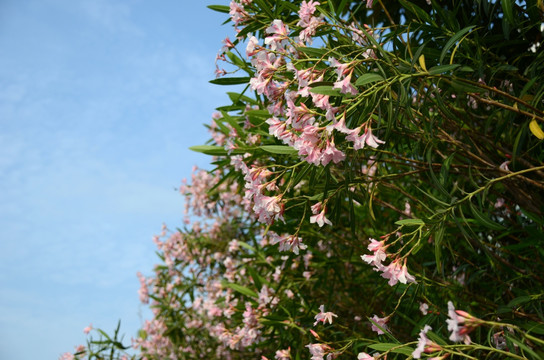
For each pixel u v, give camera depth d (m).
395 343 1.50
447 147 2.02
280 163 2.12
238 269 3.47
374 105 1.37
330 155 1.38
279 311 2.59
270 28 1.60
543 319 1.54
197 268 4.49
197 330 4.46
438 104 1.49
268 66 1.54
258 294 2.66
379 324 1.71
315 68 1.58
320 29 1.72
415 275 1.96
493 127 2.12
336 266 2.70
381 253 1.47
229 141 2.36
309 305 2.69
